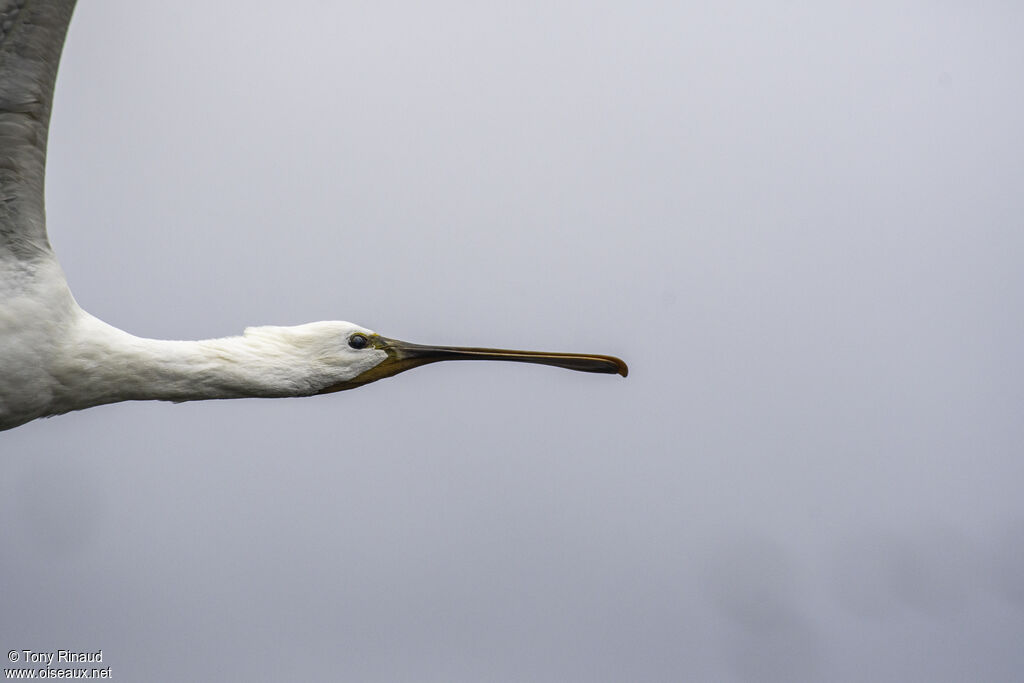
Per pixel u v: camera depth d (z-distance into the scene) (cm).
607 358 1585
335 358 1434
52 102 1205
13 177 1219
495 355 1541
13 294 1259
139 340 1345
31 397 1281
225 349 1381
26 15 1152
